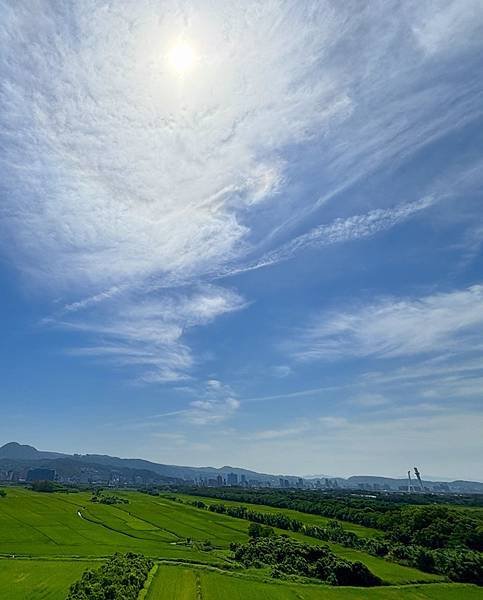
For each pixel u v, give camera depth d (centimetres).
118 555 7869
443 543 10006
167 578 7062
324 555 8856
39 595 6069
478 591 7862
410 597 7294
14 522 12838
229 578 7425
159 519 14488
